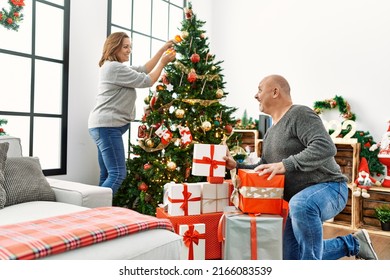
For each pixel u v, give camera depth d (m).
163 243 1.30
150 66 2.81
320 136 1.58
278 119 1.81
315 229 1.57
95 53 3.03
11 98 2.56
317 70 3.70
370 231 2.99
